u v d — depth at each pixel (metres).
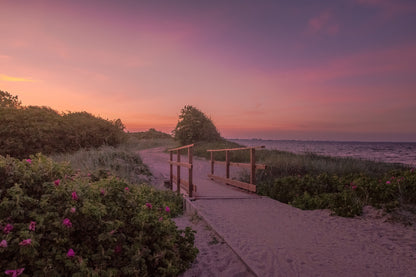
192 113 25.66
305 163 12.26
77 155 12.07
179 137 25.41
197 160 17.91
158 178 11.73
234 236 4.53
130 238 3.30
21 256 2.51
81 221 2.99
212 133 26.17
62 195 3.11
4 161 3.13
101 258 2.89
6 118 14.44
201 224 5.55
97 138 17.36
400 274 3.26
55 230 2.80
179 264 3.45
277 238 4.47
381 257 3.75
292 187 8.30
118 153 12.48
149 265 3.28
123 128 20.08
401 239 4.49
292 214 5.99
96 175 6.15
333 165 12.43
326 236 4.60
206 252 4.09
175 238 3.67
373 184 6.92
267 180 10.20
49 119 16.30
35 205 2.99
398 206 6.07
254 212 6.11
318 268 3.40
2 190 2.85
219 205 6.73
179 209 7.19
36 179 3.18
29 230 2.65
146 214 3.53
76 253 2.85
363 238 4.52
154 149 25.77
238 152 18.03
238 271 3.46
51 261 2.60
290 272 3.29
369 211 6.09
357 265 3.50
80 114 19.47
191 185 7.77
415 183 6.69
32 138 14.35
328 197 6.86
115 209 3.42
